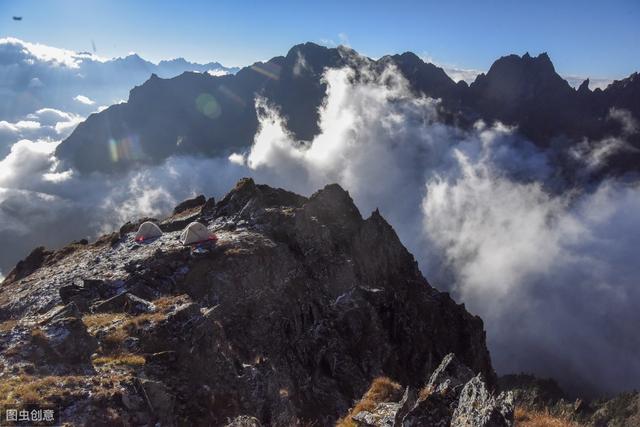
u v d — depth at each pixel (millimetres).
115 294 37312
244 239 47312
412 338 48219
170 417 17688
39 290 44000
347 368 38000
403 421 14383
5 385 16531
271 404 22516
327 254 51094
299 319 41188
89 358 20266
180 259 42875
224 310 37312
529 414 19719
